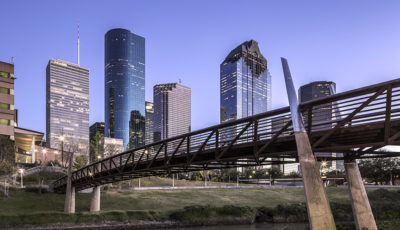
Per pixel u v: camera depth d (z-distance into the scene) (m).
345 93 17.61
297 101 20.55
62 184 64.69
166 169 37.31
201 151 29.58
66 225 53.75
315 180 18.25
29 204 62.12
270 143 23.48
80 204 67.50
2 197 63.44
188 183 130.88
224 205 75.00
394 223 33.28
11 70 102.38
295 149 23.42
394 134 18.58
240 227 60.44
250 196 94.44
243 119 24.88
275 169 189.50
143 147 36.75
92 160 114.25
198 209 66.25
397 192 85.69
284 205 74.44
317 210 17.66
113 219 58.16
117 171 42.88
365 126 18.03
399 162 131.88
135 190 89.00
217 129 27.53
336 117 20.11
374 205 73.94
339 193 97.25
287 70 22.11
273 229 57.16
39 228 51.44
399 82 15.45
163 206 72.06
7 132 98.19
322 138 19.20
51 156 146.12
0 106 98.44
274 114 22.36
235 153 28.38
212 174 174.62
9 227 50.19
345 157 22.28
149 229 57.94
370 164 136.12
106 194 77.81
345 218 72.31
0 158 82.81
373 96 16.48
